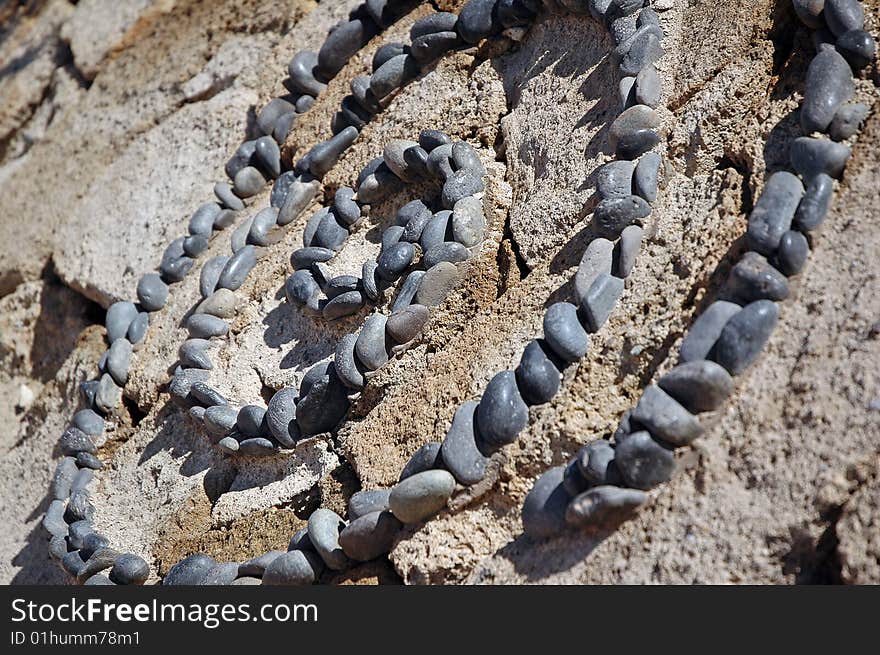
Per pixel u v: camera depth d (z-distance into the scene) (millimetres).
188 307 3248
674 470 1995
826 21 2367
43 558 3219
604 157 2580
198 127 3863
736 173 2359
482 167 2805
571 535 2062
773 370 2008
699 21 2637
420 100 3119
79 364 3521
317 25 3787
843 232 2107
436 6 3377
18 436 3693
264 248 3182
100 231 3885
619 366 2242
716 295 2182
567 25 2908
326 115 3385
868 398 1892
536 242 2598
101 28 4719
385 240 2781
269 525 2586
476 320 2543
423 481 2203
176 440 2979
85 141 4297
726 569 1877
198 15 4277
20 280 4152
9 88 5008
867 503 1805
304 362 2842
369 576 2291
